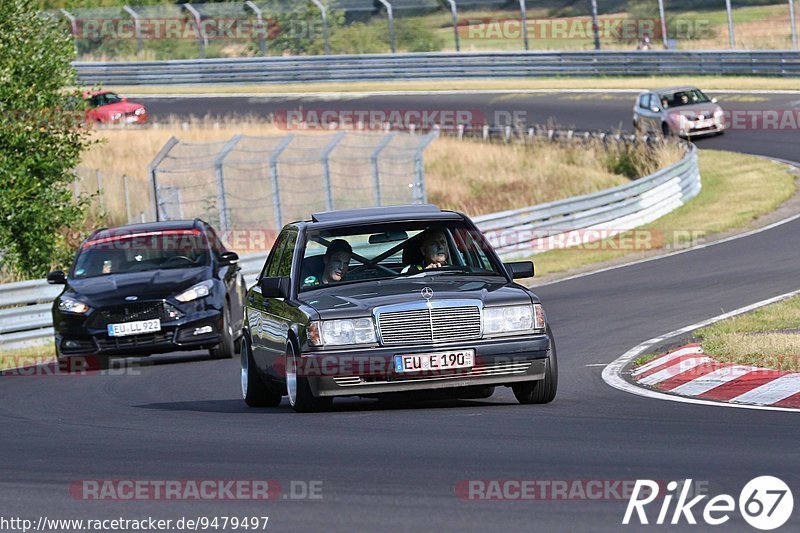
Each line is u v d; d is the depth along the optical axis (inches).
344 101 6540.4
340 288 1333.7
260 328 1449.3
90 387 1828.2
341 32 7662.4
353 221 1400.1
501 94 6476.4
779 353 1515.7
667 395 1371.8
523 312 1272.1
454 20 7165.4
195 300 2094.0
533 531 749.3
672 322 2070.6
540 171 5034.5
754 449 977.5
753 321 1899.6
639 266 3078.2
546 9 7869.1
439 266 1370.6
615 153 5167.3
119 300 2066.9
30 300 2544.3
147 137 5452.8
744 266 2807.6
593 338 1990.7
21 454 1163.9
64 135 3272.6
